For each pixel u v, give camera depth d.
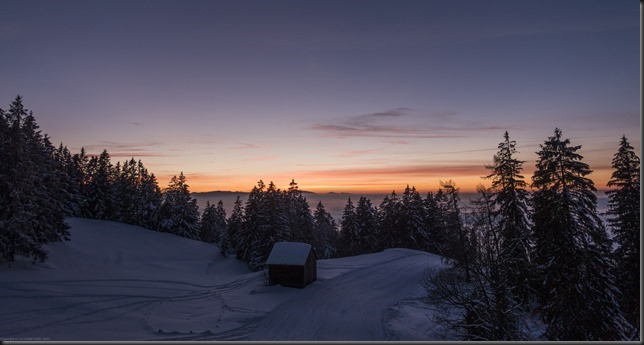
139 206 82.88
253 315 27.88
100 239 58.66
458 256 24.02
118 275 40.81
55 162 45.59
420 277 43.56
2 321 21.67
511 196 28.45
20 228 32.38
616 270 24.61
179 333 22.95
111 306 28.31
